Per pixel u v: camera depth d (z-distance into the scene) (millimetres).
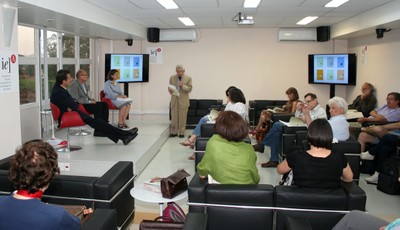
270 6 6039
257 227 2492
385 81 6957
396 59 6504
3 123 3865
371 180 4902
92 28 6703
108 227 2215
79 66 8250
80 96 6750
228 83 9570
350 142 4254
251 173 2781
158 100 9742
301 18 7445
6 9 3889
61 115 5043
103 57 9367
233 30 9406
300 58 9336
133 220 3500
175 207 2975
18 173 1608
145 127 7719
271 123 6285
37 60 6480
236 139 2785
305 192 2443
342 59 8297
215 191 2475
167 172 5328
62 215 1619
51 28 6668
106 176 2775
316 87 9375
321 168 2514
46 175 1646
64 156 5055
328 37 8773
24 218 1563
